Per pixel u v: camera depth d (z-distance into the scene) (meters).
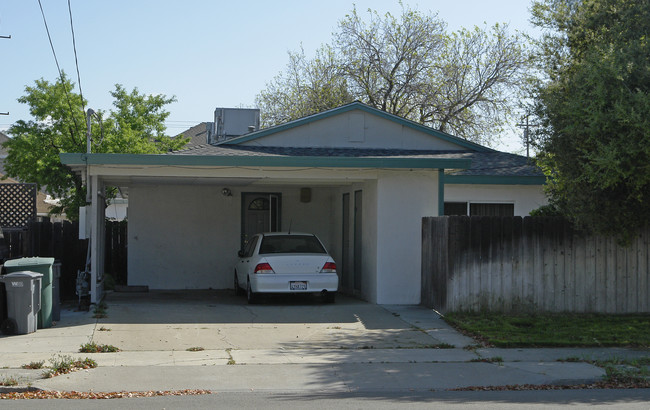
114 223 19.64
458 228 13.33
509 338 11.27
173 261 18.92
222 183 17.45
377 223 15.10
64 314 13.51
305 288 14.66
